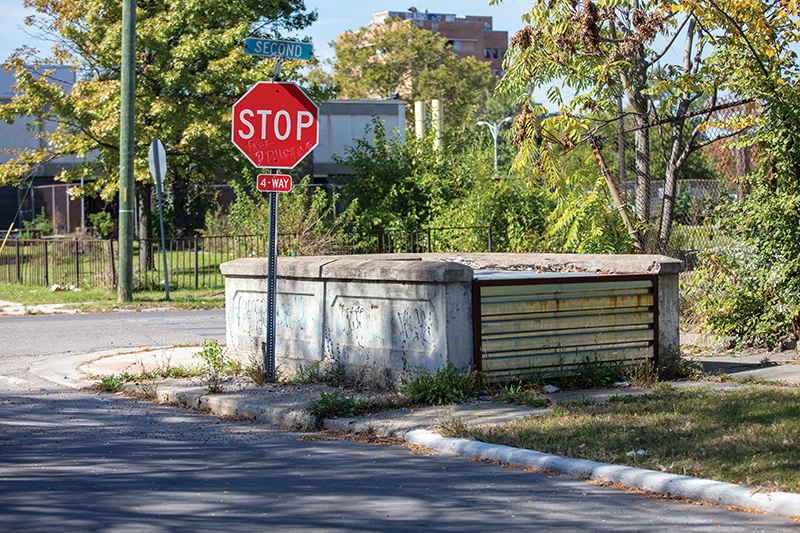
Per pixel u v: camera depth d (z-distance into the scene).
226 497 5.19
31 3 24.75
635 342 8.91
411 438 6.68
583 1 11.96
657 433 6.20
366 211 23.88
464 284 8.05
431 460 6.11
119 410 8.32
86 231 32.81
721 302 10.79
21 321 15.85
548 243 18.59
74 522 4.68
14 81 35.09
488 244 20.08
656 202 17.45
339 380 8.94
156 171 18.72
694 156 19.06
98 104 23.89
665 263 8.96
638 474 5.31
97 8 24.53
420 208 24.69
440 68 69.12
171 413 8.19
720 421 6.50
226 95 25.75
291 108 9.36
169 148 25.11
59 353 12.02
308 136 9.38
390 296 8.41
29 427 7.45
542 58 13.02
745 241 10.70
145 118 24.86
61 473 5.79
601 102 12.67
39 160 25.83
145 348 12.31
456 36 137.00
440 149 25.08
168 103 23.84
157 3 25.42
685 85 11.23
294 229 21.06
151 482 5.55
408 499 5.12
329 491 5.31
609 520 4.67
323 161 38.41
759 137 10.28
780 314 10.45
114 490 5.36
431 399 7.75
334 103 38.59
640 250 13.12
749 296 10.58
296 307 9.58
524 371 8.36
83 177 26.84
